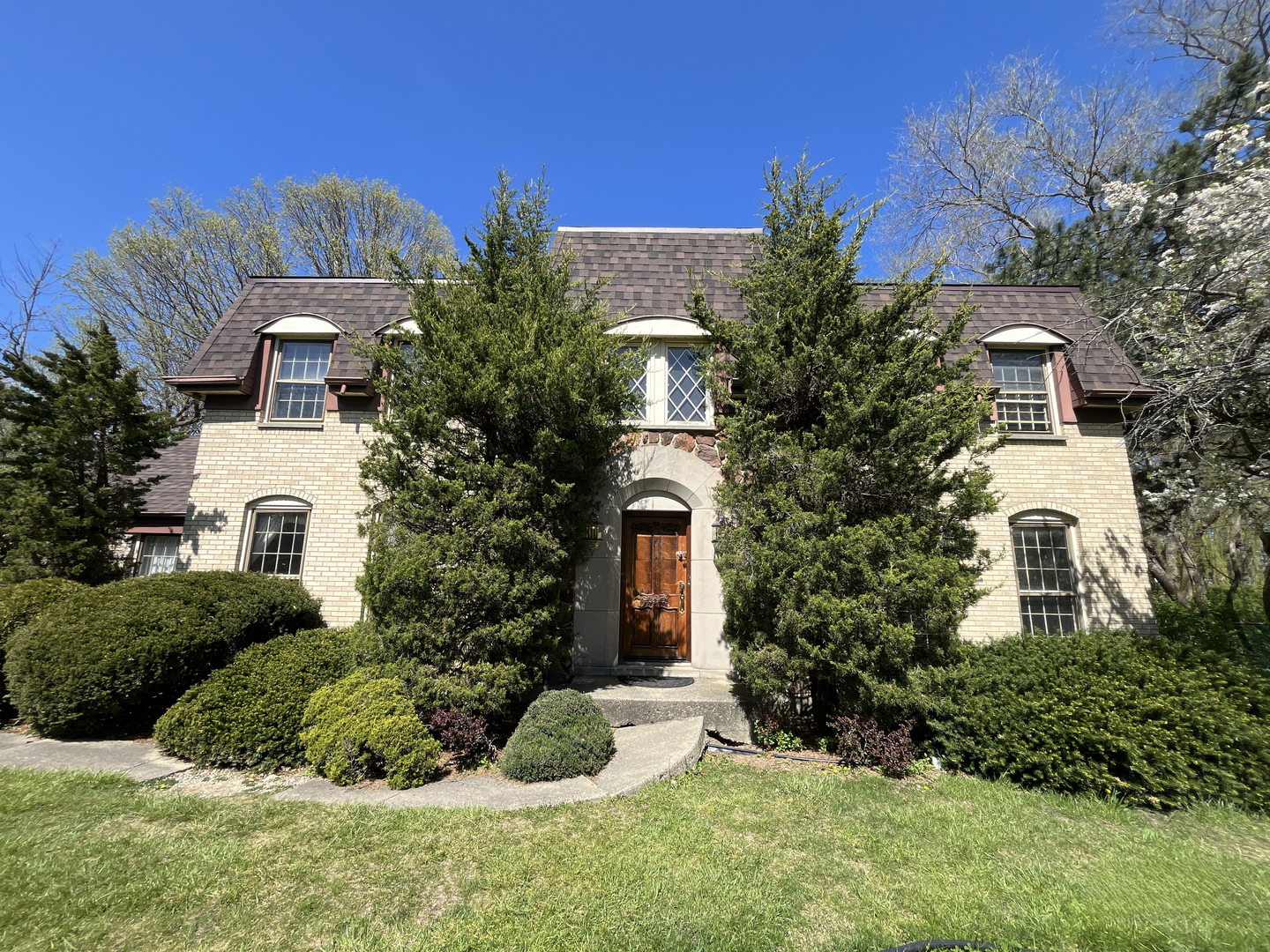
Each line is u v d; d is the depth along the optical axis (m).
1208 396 8.72
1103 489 9.77
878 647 6.12
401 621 6.39
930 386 6.91
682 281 10.27
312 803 5.08
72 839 4.34
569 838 4.48
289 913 3.52
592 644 8.53
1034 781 5.96
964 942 3.24
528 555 6.66
